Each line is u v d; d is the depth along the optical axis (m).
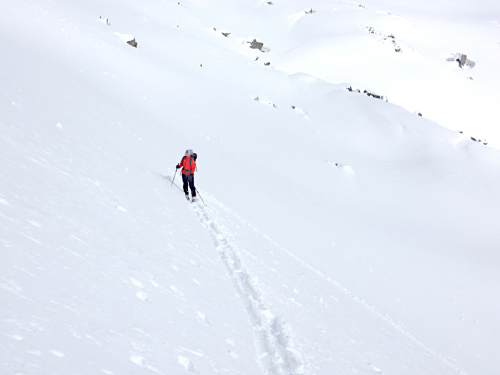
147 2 74.00
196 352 3.43
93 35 31.48
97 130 11.41
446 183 35.84
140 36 44.91
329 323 7.21
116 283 3.68
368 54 95.62
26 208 3.91
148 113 20.17
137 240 5.36
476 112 84.88
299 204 19.48
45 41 19.58
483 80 97.19
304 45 98.94
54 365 2.11
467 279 18.16
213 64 48.59
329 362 5.20
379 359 6.76
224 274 6.80
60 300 2.78
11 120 6.90
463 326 12.57
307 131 39.72
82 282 3.25
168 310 3.89
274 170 25.16
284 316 5.96
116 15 50.06
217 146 22.89
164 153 15.05
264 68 56.03
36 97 9.95
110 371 2.39
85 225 4.61
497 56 110.12
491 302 16.05
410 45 108.25
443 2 191.00
